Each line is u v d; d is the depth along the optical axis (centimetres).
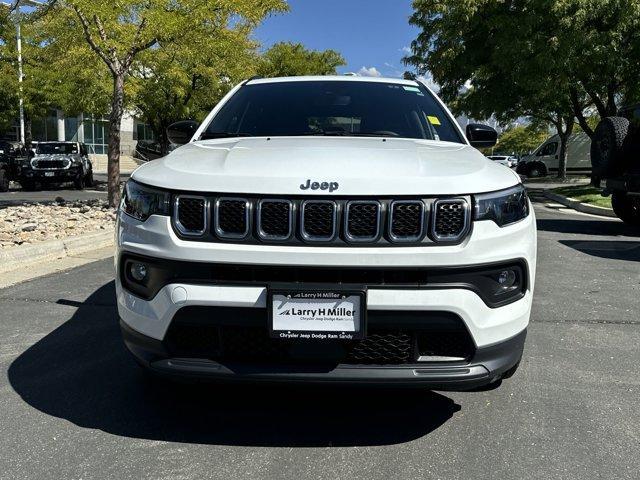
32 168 1897
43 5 1133
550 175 3250
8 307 470
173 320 241
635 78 1580
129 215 263
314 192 235
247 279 237
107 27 1001
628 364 361
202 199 242
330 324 232
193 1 998
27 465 243
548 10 1451
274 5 1094
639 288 549
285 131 361
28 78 2295
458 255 234
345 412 294
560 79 1511
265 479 234
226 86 2217
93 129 4066
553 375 343
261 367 240
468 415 291
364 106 385
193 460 248
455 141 354
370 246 234
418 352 242
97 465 243
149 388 320
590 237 857
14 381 328
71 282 552
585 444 263
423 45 1970
